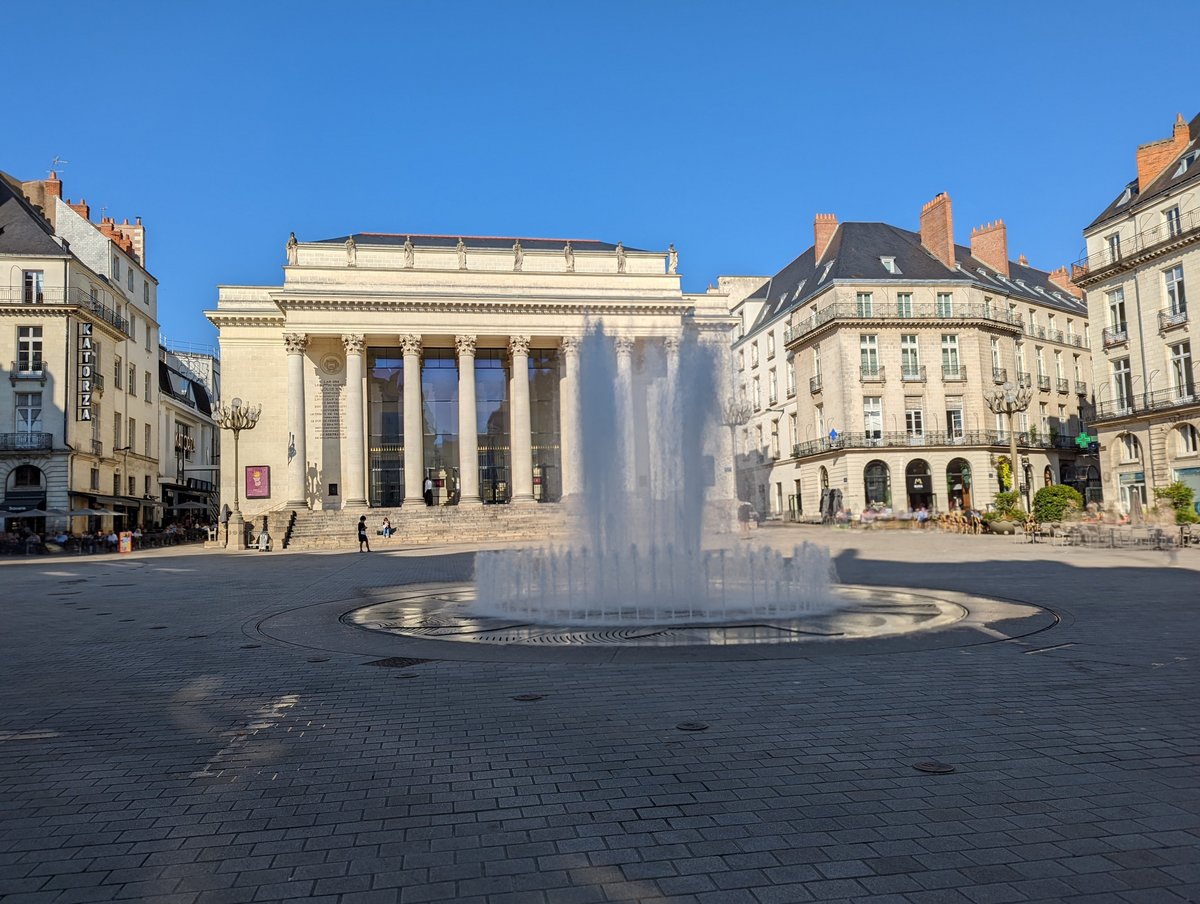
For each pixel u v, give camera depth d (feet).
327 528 135.03
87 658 31.53
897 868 11.84
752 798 14.79
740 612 39.88
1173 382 125.39
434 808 14.67
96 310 154.20
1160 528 85.61
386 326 153.38
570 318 160.45
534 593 47.55
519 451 155.94
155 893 11.56
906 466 157.58
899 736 18.47
